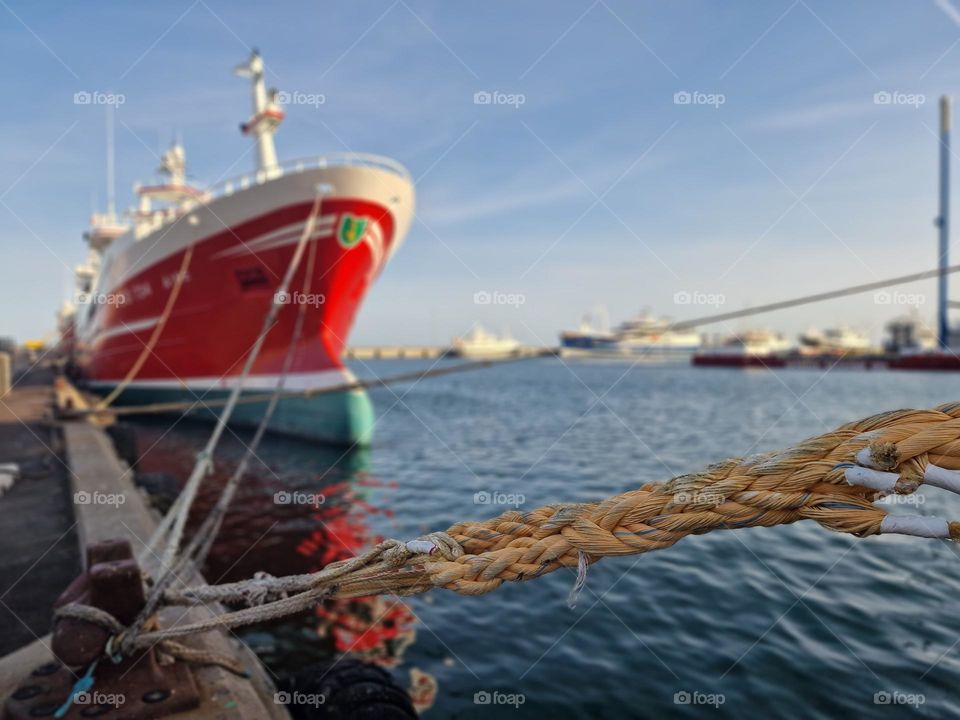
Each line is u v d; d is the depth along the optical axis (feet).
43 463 32.78
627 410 83.97
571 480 37.14
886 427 3.94
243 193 45.73
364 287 51.29
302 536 27.45
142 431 60.03
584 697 13.58
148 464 45.09
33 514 24.18
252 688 9.31
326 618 18.29
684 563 21.24
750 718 12.57
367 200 45.70
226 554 25.45
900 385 133.08
